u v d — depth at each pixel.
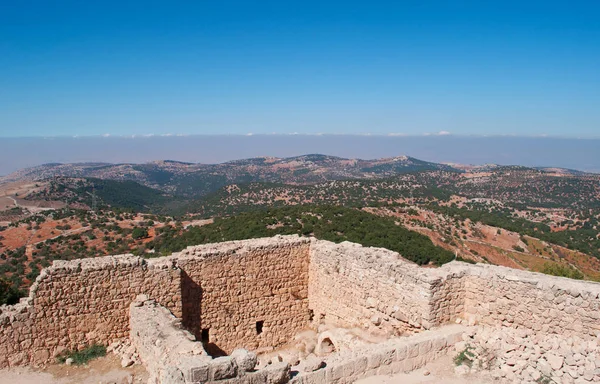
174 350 11.98
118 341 15.50
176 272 16.34
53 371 14.10
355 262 17.05
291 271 19.42
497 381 11.59
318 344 17.97
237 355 9.79
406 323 14.74
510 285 13.62
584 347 11.67
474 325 14.14
